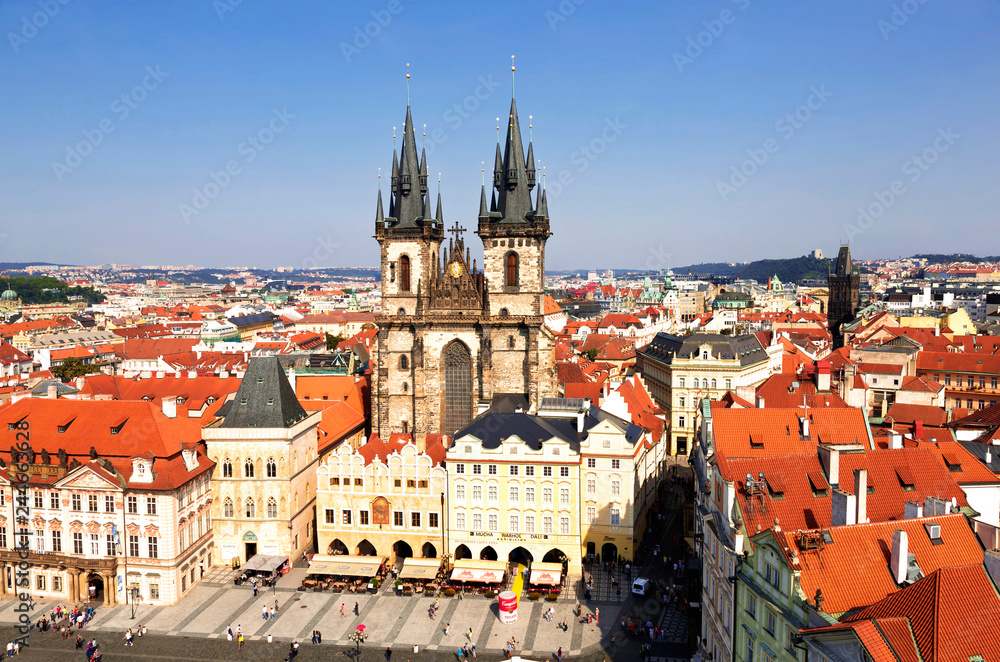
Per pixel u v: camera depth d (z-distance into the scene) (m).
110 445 112.25
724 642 70.06
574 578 112.62
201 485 116.94
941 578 46.19
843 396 136.75
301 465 124.88
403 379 157.00
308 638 96.81
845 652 46.41
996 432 105.19
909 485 73.44
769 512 67.75
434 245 158.25
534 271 152.12
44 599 109.50
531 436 116.31
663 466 151.62
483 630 98.00
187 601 108.38
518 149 153.25
